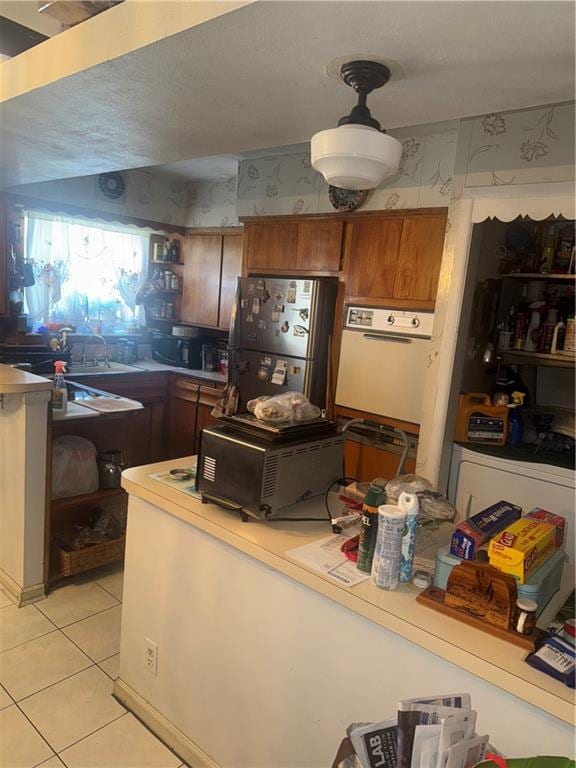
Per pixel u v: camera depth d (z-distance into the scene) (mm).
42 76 1579
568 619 1186
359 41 1151
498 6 976
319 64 1284
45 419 2469
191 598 1714
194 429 4461
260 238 3920
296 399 1757
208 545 1644
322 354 3527
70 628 2406
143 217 4609
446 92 1427
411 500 1297
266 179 3855
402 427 3127
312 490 1707
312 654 1387
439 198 2959
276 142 2033
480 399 2857
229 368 3945
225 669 1623
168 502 1705
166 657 1826
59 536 2811
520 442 2859
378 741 866
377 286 3225
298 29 1112
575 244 2785
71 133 2100
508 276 2904
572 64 1224
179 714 1797
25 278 4051
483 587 1159
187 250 4910
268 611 1483
